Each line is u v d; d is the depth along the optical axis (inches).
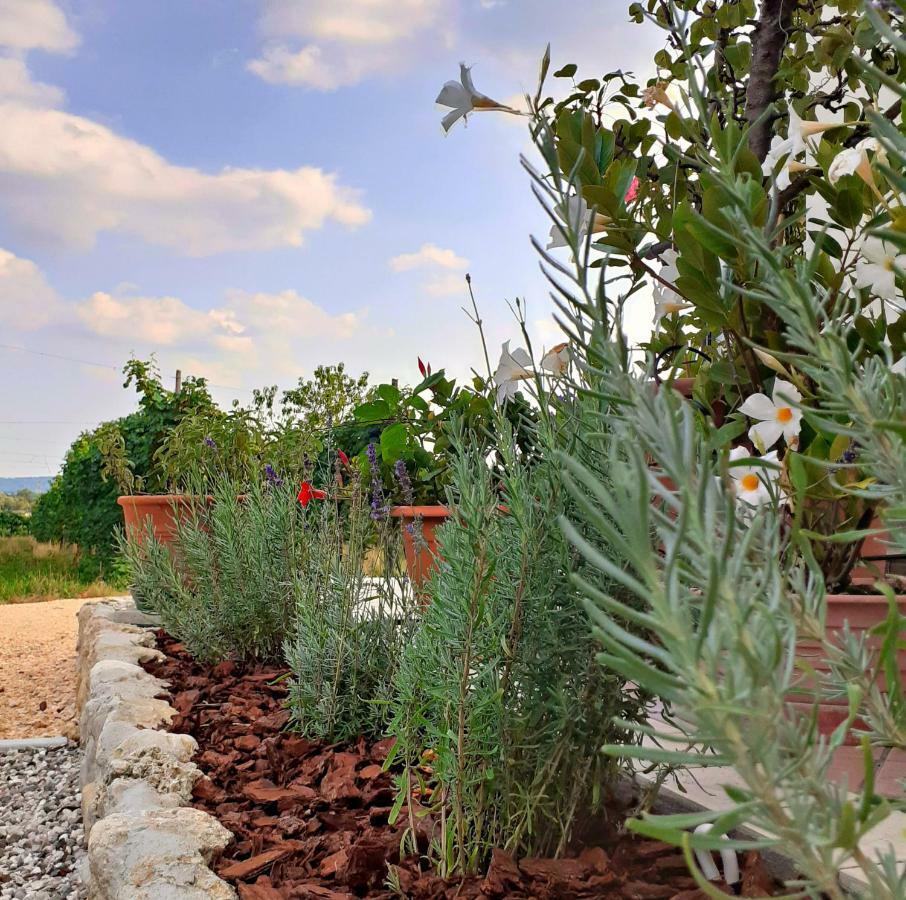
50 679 249.4
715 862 65.7
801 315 28.6
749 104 104.5
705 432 57.7
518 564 64.2
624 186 75.5
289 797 87.3
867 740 18.8
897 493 28.9
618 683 61.5
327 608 114.5
